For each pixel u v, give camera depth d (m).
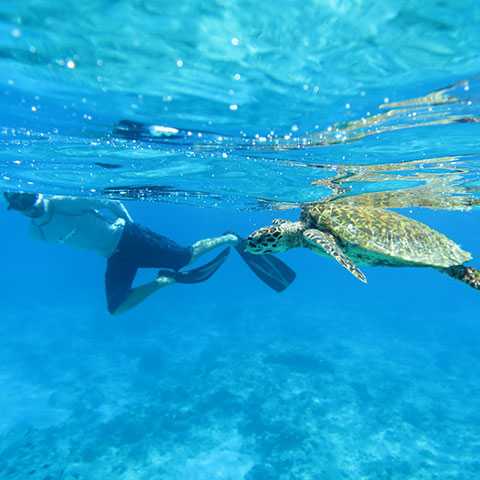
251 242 7.19
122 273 10.59
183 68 5.49
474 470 11.20
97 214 10.72
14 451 12.49
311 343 24.23
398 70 5.40
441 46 4.78
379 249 6.18
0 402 16.11
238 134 8.25
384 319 33.75
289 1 4.02
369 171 11.16
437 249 6.31
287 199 16.28
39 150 10.52
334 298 49.94
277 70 5.47
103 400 15.97
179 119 7.48
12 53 5.18
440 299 54.41
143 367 19.53
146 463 11.64
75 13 4.28
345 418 13.98
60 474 11.23
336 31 4.52
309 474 10.87
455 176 11.76
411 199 15.69
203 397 15.45
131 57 5.21
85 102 6.80
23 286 62.06
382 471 11.02
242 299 45.00
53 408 15.57
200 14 4.27
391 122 7.33
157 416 13.91
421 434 13.09
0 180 15.62
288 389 16.12
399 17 4.26
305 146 8.96
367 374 18.59
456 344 25.06
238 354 21.11
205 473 11.16
